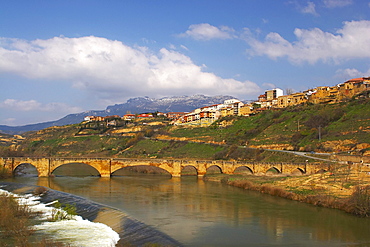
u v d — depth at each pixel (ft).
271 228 198.90
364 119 528.63
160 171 565.12
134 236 180.04
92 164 460.96
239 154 583.58
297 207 261.85
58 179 426.51
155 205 265.75
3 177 416.67
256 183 370.32
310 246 166.61
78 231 188.14
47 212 235.61
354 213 235.20
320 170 402.11
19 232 180.86
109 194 316.40
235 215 233.14
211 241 172.45
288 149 553.64
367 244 170.19
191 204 272.51
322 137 530.68
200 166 482.69
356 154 438.81
